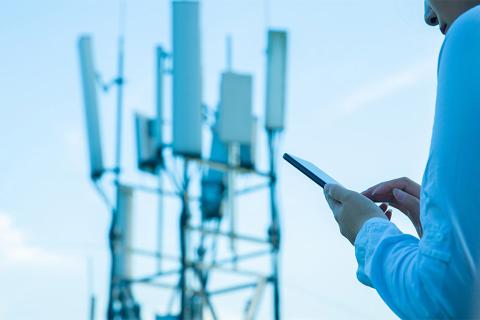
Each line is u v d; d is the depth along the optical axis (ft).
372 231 4.88
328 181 5.62
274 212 40.73
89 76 43.96
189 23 40.24
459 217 4.29
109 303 42.27
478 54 4.48
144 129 42.57
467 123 4.39
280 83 41.57
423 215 4.52
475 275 4.24
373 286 4.90
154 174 42.63
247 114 42.39
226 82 42.39
